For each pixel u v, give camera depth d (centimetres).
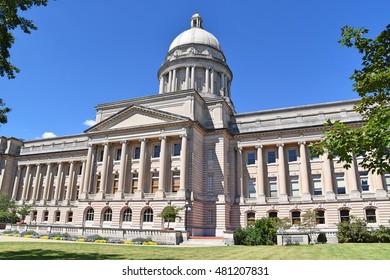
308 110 5253
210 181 4869
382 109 1134
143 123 5059
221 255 2041
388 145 1015
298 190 4819
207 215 4672
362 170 4531
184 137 4681
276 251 2331
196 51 7394
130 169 5078
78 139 7156
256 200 4878
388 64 1270
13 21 1573
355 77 1356
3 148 7350
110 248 2500
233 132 5438
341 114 4844
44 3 1634
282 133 5003
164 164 4709
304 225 3862
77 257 1817
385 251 2272
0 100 1761
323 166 4728
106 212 4931
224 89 7088
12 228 4650
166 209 4084
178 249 2545
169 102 5162
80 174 6694
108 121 5316
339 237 3569
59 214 6519
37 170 7062
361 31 1311
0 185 7012
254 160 5169
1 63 1631
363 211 4300
